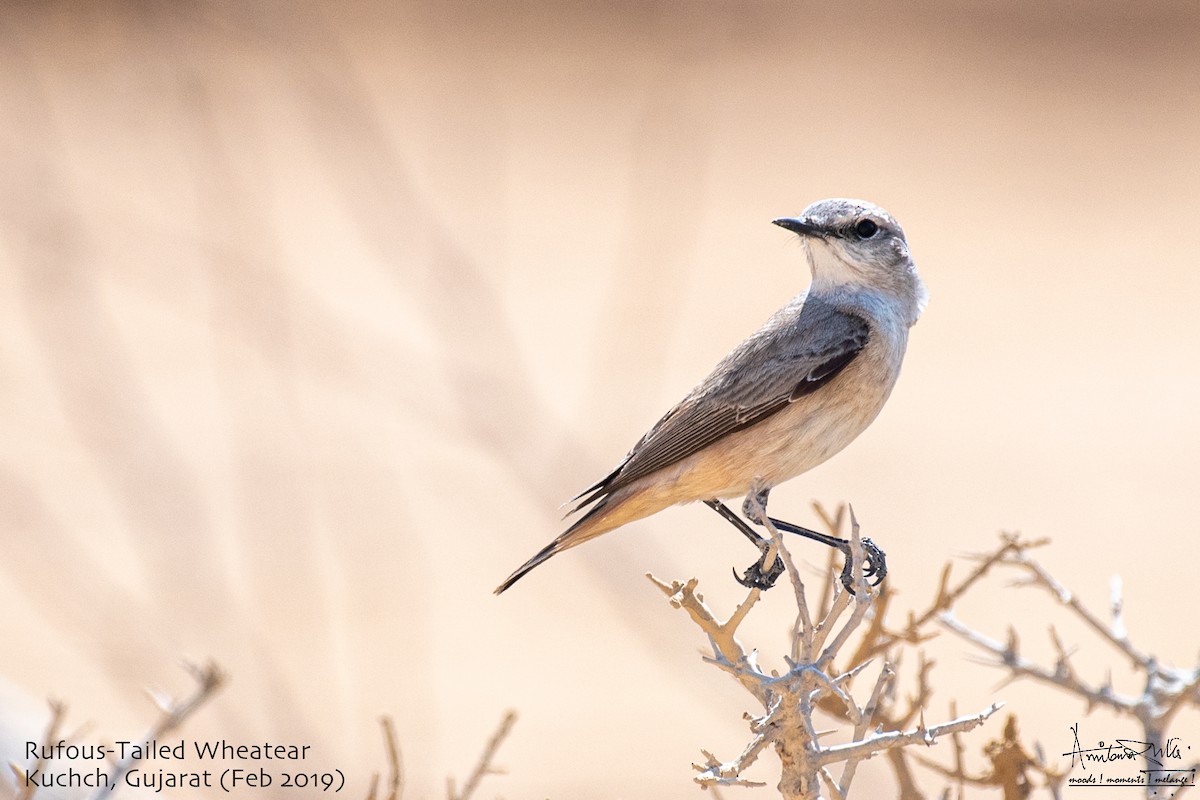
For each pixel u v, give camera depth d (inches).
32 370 799.7
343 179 776.3
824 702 238.7
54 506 634.8
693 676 528.7
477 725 509.0
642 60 1528.1
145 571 566.9
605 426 717.9
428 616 569.9
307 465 658.2
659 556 604.4
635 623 557.3
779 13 1550.2
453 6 1626.5
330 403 723.4
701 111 1234.6
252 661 488.4
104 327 757.3
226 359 754.8
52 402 755.4
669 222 978.7
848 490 717.3
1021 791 223.0
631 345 856.3
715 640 205.0
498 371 732.0
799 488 724.0
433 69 1472.7
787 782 192.1
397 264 791.1
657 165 984.3
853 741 196.1
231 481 643.5
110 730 438.3
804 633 199.9
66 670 497.7
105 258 826.2
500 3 1632.6
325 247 1052.5
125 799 282.2
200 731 422.0
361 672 508.1
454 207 1116.5
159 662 485.7
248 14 577.6
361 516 625.9
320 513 625.9
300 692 479.5
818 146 1300.4
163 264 864.9
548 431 677.9
